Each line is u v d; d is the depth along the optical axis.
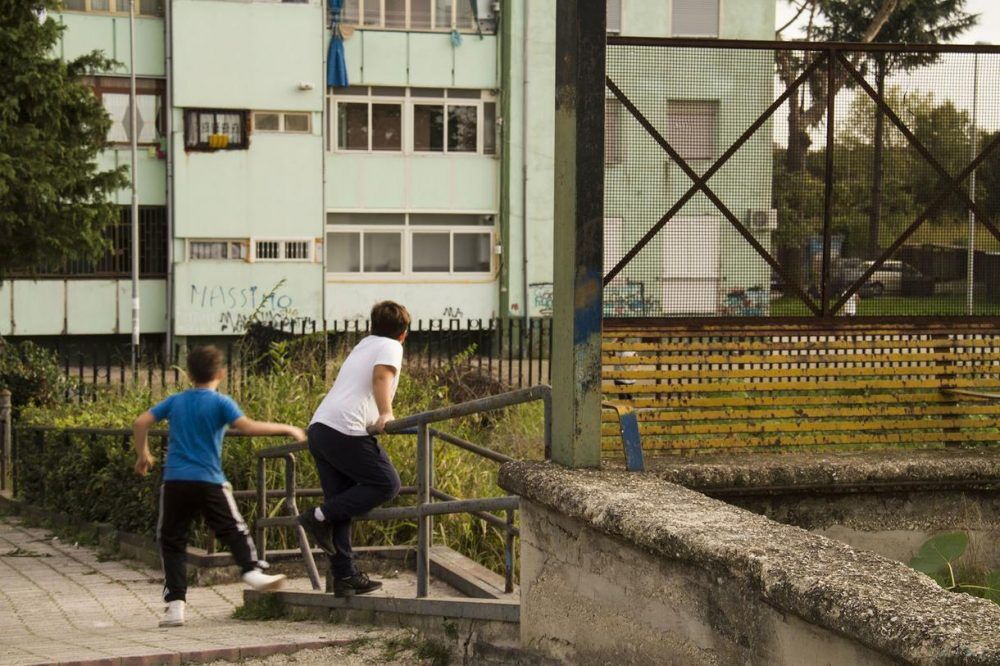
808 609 3.39
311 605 7.78
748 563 3.71
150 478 11.03
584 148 5.22
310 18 34.44
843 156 6.94
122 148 34.19
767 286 6.85
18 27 21.66
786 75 6.91
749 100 6.89
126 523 11.53
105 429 12.28
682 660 4.17
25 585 9.86
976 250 6.98
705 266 6.82
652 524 4.22
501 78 36.28
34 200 21.52
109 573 10.45
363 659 6.26
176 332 34.19
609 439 6.45
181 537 7.95
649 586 4.38
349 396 7.09
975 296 6.97
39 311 33.69
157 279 34.50
